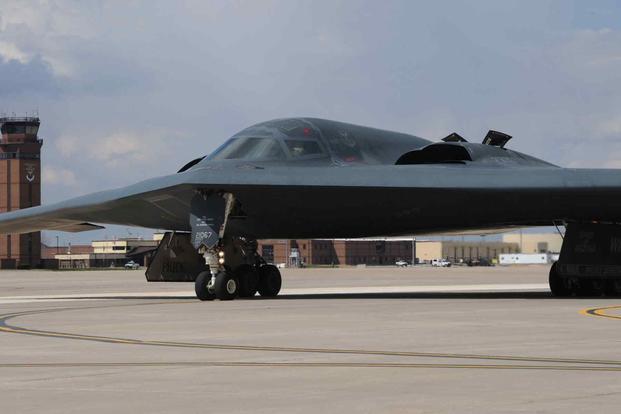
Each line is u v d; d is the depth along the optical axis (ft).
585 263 120.26
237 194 110.52
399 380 44.19
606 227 121.19
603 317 80.43
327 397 39.81
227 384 43.47
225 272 113.39
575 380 43.57
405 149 126.21
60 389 42.37
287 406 37.83
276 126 118.83
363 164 118.83
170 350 57.11
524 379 44.04
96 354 55.36
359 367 48.62
